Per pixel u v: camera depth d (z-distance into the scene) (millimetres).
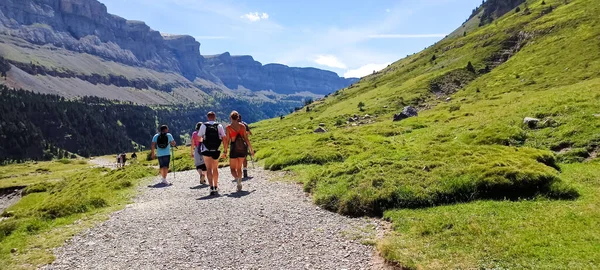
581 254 8172
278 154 28312
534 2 193625
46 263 10078
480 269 8227
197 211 14891
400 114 59875
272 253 10242
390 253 9422
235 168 18344
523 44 118312
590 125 21766
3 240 12250
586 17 103500
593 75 61812
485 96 75500
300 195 17047
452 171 15211
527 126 25625
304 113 169125
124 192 20656
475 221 10828
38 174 114438
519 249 8781
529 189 13234
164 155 23250
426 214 12367
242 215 14008
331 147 27844
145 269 9539
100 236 12242
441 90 109750
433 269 8445
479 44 144875
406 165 17312
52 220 14461
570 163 18656
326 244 10742
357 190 14742
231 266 9516
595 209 10812
